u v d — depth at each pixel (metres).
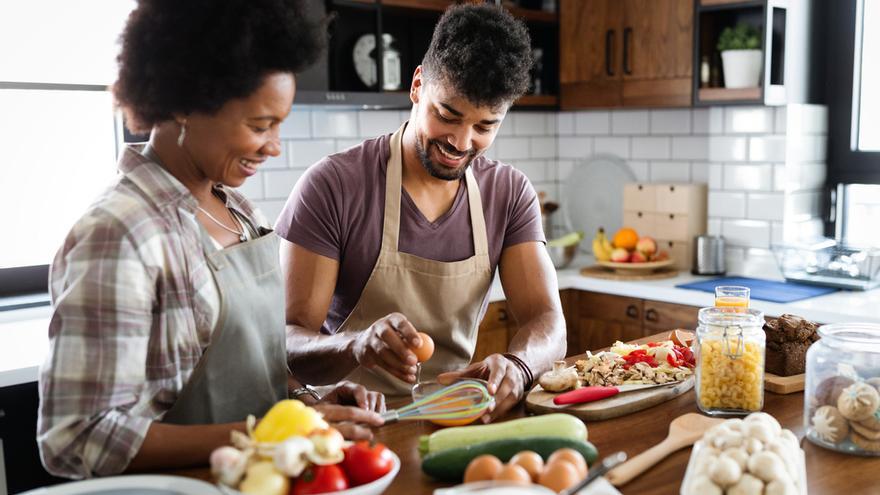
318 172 1.80
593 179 3.98
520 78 1.57
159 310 1.18
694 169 3.61
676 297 3.04
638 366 1.59
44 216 2.77
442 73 1.55
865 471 1.20
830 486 1.15
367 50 3.06
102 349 1.08
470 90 1.52
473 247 1.89
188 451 1.13
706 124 3.55
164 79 1.15
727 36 3.14
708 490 1.04
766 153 3.21
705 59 3.25
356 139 3.40
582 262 3.84
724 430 1.12
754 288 3.02
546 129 4.08
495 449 1.14
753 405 1.41
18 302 2.62
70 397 1.07
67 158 2.79
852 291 2.95
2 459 2.03
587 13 3.54
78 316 1.07
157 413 1.24
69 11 2.72
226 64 1.13
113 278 1.09
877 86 3.22
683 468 1.21
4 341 2.27
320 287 1.75
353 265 1.82
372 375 1.83
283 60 1.17
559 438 1.15
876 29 3.19
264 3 1.15
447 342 1.88
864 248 2.89
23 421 2.07
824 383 1.29
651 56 3.34
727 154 3.35
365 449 1.05
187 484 1.04
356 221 1.80
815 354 1.32
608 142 3.93
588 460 1.15
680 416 1.41
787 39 3.11
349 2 2.91
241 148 1.21
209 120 1.19
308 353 1.57
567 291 3.45
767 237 3.25
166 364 1.20
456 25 1.57
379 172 1.82
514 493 0.89
